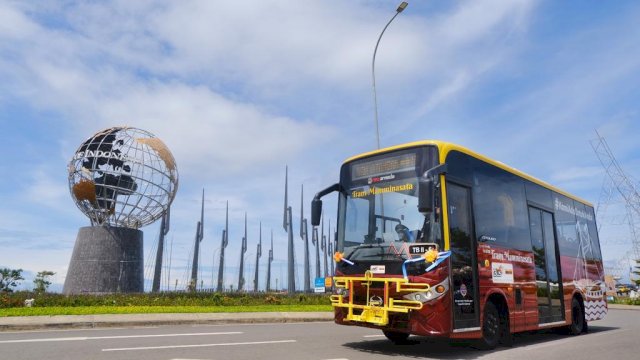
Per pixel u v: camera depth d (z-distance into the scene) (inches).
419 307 326.6
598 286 628.1
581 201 638.5
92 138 1198.3
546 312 479.5
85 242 1161.4
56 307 654.5
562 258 538.3
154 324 552.1
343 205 401.4
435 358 339.9
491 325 391.2
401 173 373.1
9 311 569.6
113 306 703.7
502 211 433.4
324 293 1093.8
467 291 360.8
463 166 388.2
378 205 376.8
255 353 333.7
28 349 336.2
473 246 377.1
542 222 511.8
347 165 411.8
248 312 681.0
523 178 490.3
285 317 652.1
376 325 347.3
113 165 1185.4
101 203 1193.4
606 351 390.9
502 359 341.4
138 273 1198.9
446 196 354.6
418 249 336.5
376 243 364.8
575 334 545.6
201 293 912.3
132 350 335.3
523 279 445.4
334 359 319.0
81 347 347.3
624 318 906.1
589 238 634.2
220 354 325.4
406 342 429.7
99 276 1138.0
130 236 1192.2
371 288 352.2
